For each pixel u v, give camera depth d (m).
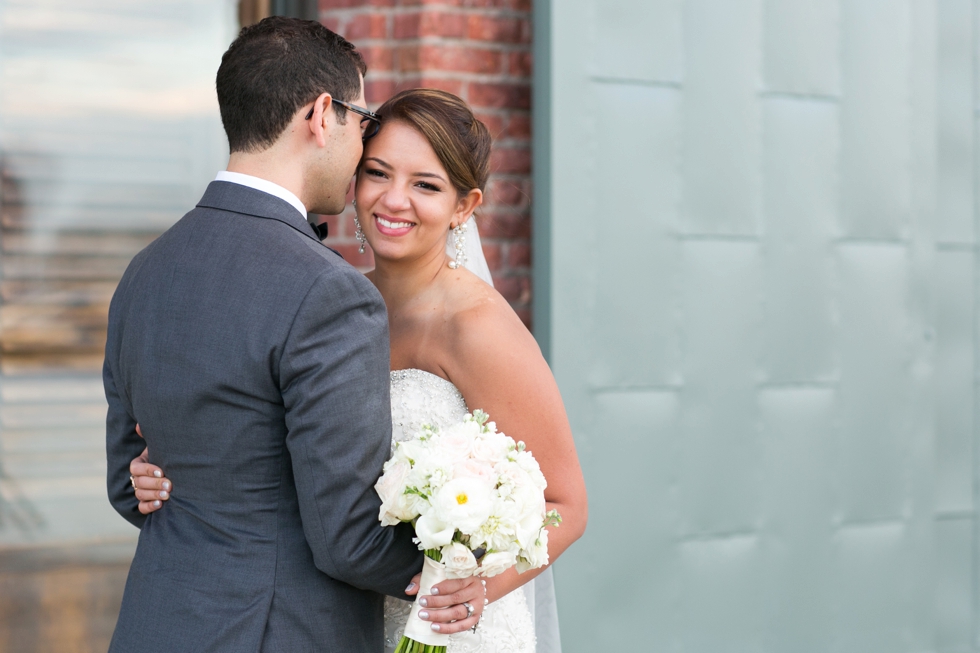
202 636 1.49
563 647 3.06
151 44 3.16
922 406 3.56
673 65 3.15
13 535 3.08
